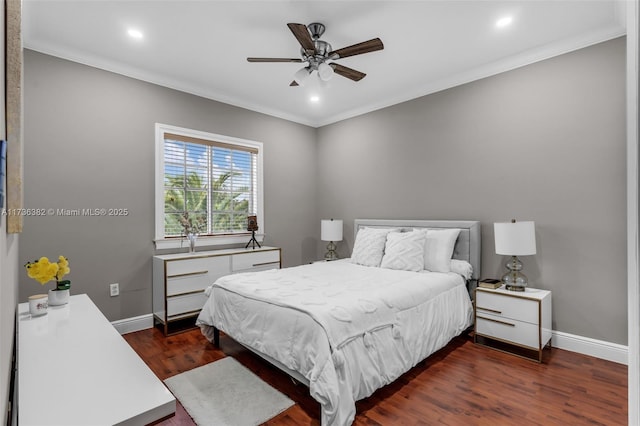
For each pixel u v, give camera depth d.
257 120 4.39
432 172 3.71
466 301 3.03
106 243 3.10
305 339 1.91
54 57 2.83
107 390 0.97
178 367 2.52
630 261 0.57
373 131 4.35
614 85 2.56
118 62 3.11
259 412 1.95
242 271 3.83
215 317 2.73
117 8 2.31
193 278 3.38
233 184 4.18
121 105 3.20
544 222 2.90
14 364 1.21
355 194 4.59
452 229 3.37
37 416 0.84
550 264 2.87
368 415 1.91
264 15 2.41
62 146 2.86
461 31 2.63
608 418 1.87
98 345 1.33
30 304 1.75
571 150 2.76
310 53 2.47
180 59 3.07
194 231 3.67
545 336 2.65
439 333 2.58
